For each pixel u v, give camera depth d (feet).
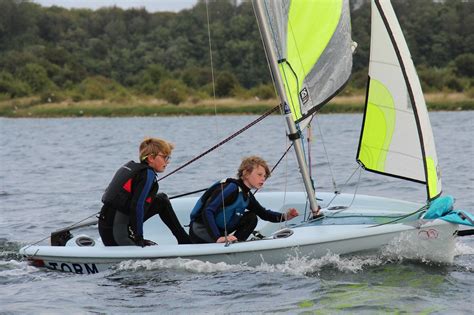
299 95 73.92
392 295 63.52
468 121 344.90
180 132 336.29
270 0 72.33
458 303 61.57
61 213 114.73
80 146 264.72
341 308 60.59
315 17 73.51
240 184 74.74
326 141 242.17
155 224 85.30
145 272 70.74
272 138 268.62
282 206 87.56
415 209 79.82
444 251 72.33
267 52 72.79
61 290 67.67
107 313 61.26
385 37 72.95
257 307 61.36
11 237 96.22
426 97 551.59
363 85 562.66
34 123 474.90
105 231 74.64
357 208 81.61
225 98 609.83
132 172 73.51
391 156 74.28
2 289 68.95
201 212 75.87
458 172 148.36
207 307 61.77
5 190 143.13
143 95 636.89
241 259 71.26
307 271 70.28
